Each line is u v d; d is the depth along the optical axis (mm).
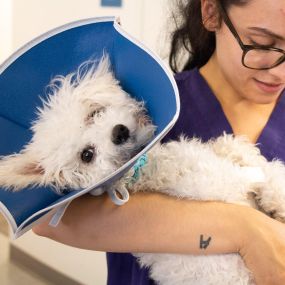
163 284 694
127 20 1536
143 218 617
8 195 538
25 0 1893
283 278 584
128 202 631
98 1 1609
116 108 643
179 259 666
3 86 558
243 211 635
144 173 687
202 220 616
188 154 726
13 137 589
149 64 552
